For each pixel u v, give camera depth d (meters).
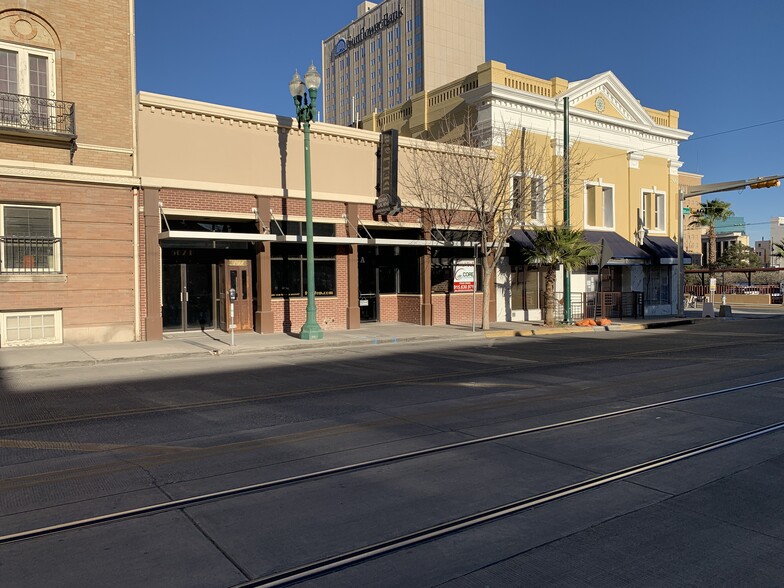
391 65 121.81
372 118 32.69
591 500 5.12
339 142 20.83
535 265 25.70
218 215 18.23
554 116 26.30
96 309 16.33
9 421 8.07
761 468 5.97
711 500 5.12
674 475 5.77
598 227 28.58
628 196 29.88
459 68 116.06
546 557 4.08
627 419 8.02
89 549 4.21
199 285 19.50
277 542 4.32
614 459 6.27
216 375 12.12
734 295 48.97
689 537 4.39
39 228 15.66
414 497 5.20
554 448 6.66
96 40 16.34
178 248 18.94
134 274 16.91
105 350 15.08
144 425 7.82
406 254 23.97
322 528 4.56
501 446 6.75
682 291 29.78
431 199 22.55
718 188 27.77
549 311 23.33
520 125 25.17
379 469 5.96
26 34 15.50
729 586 3.71
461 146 22.80
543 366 13.12
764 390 10.05
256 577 3.81
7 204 15.20
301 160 19.88
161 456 6.43
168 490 5.39
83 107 16.14
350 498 5.18
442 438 7.09
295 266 20.52
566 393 9.84
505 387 10.44
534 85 25.88
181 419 8.15
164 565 3.97
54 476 5.79
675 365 13.21
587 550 4.18
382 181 21.33
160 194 17.31
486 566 3.95
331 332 20.30
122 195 16.69
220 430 7.55
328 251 21.06
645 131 30.31
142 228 17.05
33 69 15.66
